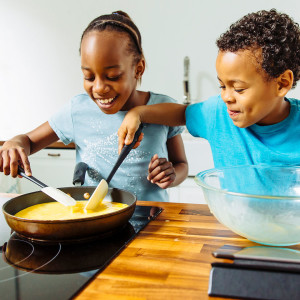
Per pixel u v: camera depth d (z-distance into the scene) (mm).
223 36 776
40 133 1219
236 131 963
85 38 887
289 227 544
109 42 852
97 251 609
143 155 1138
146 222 729
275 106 796
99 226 628
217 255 478
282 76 734
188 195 1877
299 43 764
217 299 447
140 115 967
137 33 997
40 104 2432
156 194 1160
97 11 2256
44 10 2312
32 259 584
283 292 438
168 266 535
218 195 575
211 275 466
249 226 560
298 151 890
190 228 693
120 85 897
